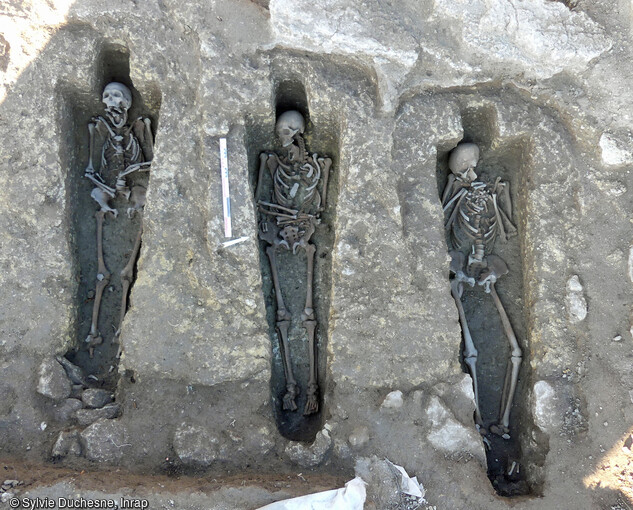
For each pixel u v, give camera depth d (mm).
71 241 2977
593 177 2896
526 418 2846
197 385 2754
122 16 2865
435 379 2768
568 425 2686
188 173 2859
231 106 2846
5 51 2896
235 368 2771
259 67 2861
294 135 3068
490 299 3123
